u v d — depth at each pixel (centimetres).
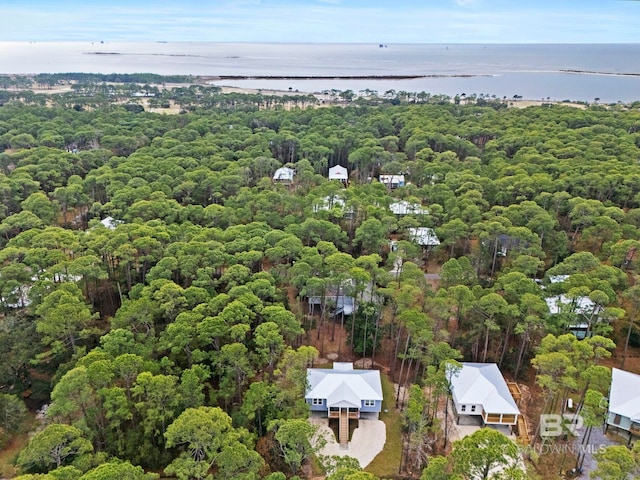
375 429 4788
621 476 3291
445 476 3366
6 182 8631
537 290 5609
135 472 3203
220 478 3428
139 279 6575
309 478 4188
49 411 3753
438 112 16550
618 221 7500
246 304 5100
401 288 5622
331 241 7494
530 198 8519
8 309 5816
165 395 3978
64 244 6419
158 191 8500
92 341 5384
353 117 16188
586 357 4469
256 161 10562
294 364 4578
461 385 4891
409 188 9300
